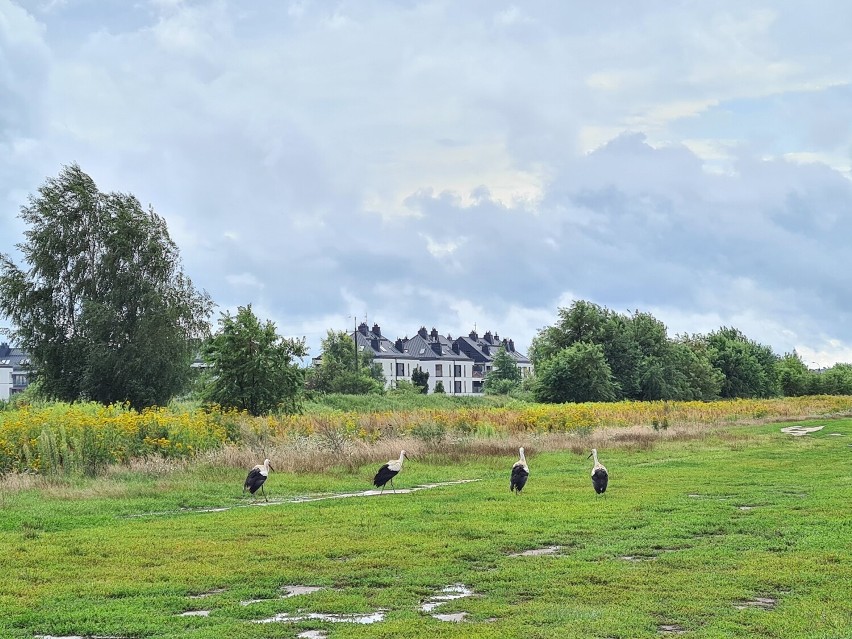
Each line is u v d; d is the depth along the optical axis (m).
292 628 10.41
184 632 10.32
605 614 10.80
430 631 10.09
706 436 43.53
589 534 16.42
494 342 181.75
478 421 41.38
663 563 13.76
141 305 65.81
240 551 15.04
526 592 12.09
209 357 43.03
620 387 86.19
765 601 11.61
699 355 104.44
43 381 65.88
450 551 14.89
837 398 94.81
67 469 25.58
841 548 14.75
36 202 66.25
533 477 26.78
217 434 30.70
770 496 21.50
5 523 18.14
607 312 97.50
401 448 31.89
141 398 63.62
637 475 26.75
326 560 14.34
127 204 68.38
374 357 142.25
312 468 28.25
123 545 15.65
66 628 10.56
